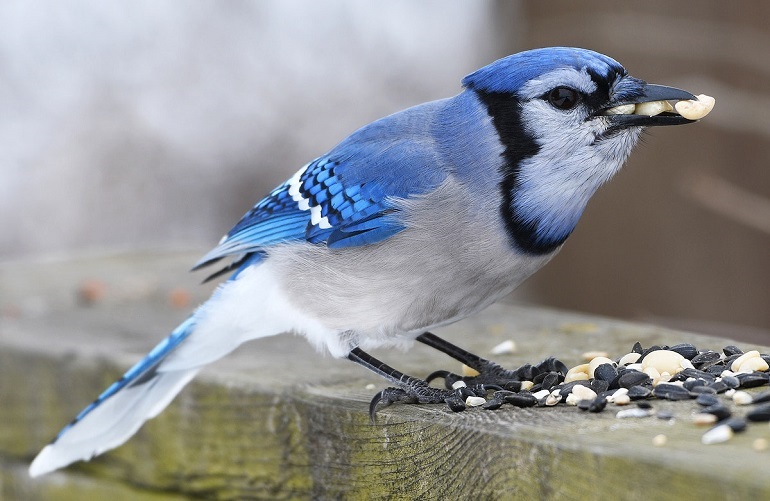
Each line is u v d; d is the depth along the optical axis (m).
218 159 20.59
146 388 8.25
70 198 19.91
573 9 15.01
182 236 20.20
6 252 19.55
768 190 13.94
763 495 4.74
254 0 21.69
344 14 21.91
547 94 7.53
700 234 14.34
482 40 21.44
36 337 9.42
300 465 7.38
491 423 6.16
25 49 20.88
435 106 8.23
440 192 7.74
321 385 7.64
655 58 14.27
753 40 13.81
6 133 20.16
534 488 5.70
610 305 14.84
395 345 8.35
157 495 8.38
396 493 6.71
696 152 14.15
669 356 6.92
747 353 6.86
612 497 5.28
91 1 21.19
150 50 21.17
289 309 8.29
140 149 20.36
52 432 9.04
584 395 6.48
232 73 21.25
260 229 8.56
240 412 7.77
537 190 7.64
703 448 5.25
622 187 14.55
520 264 7.82
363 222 7.92
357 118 21.20
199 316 8.41
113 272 12.36
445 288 7.83
